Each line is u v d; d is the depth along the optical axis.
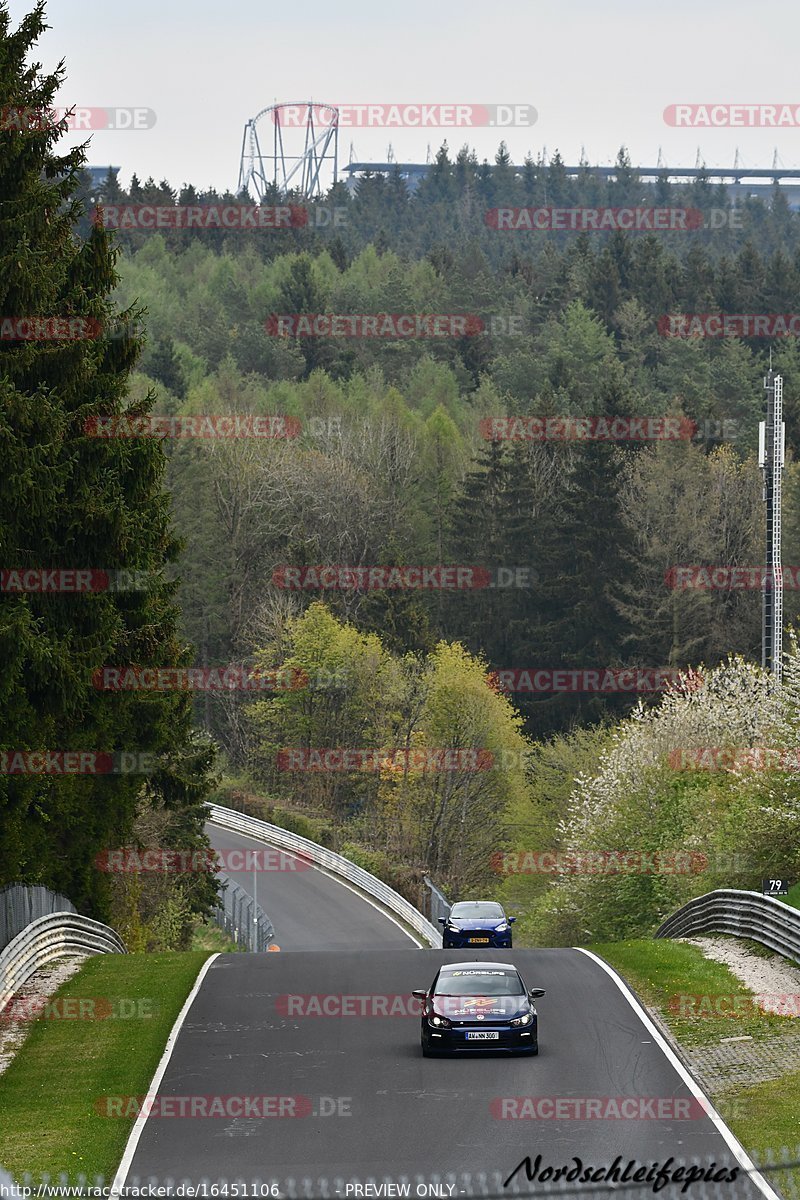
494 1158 56.47
